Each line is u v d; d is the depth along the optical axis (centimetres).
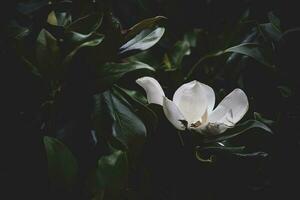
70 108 158
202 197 165
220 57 180
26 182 161
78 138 157
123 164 150
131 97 158
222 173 164
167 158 161
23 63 158
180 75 175
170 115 152
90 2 165
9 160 161
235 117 156
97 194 150
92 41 154
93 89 156
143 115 156
